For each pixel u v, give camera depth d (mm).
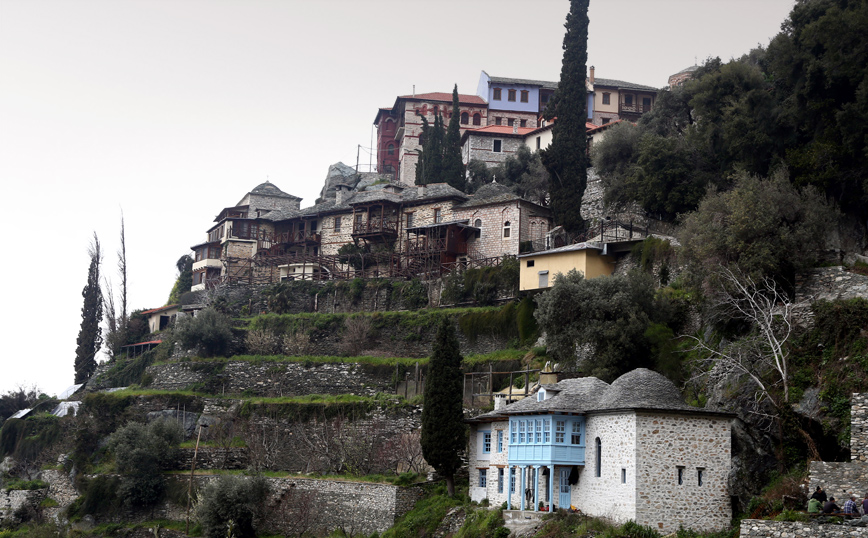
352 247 92812
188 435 69312
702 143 61688
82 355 102125
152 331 101062
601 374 49781
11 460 75438
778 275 45219
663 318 52500
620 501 37812
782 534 30500
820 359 39062
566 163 79312
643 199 65875
